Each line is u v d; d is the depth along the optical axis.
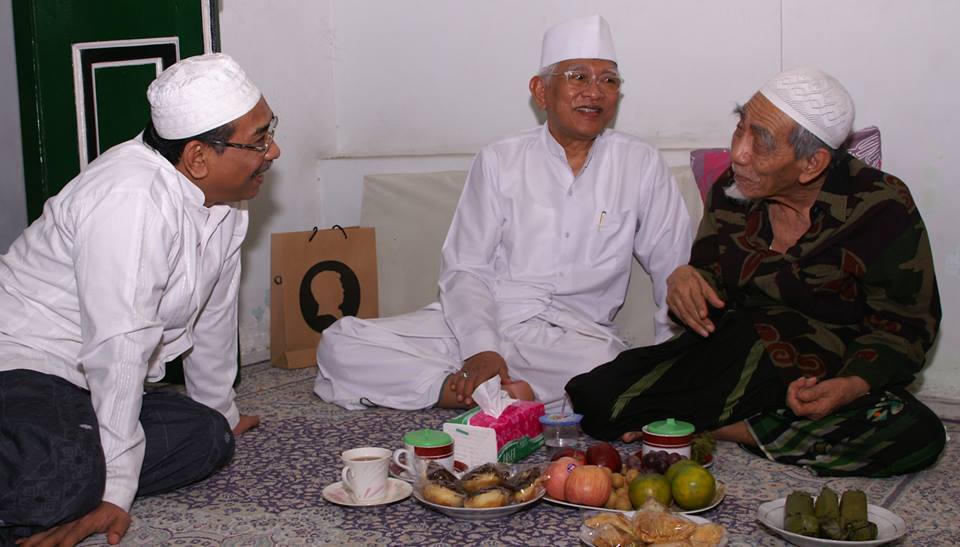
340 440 2.94
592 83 3.18
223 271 2.75
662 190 3.36
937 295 2.61
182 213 2.38
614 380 2.77
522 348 3.17
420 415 3.23
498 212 3.41
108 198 2.17
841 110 2.54
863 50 3.45
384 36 4.59
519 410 2.70
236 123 2.38
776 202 2.77
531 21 4.18
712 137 3.82
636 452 2.53
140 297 2.16
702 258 2.93
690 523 1.94
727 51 3.74
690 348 2.79
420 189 4.31
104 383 2.12
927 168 3.37
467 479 2.26
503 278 3.39
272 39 4.36
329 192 4.70
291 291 4.10
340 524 2.21
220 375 2.84
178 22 3.60
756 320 2.73
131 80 3.67
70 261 2.25
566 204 3.33
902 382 2.59
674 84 3.88
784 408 2.63
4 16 3.83
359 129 4.74
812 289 2.66
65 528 2.02
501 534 2.13
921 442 2.47
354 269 4.29
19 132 3.91
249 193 2.55
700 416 2.69
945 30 3.29
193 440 2.41
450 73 4.44
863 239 2.60
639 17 3.92
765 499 2.35
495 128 4.36
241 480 2.55
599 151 3.37
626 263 3.38
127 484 2.13
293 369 4.11
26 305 2.27
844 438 2.52
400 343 3.33
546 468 2.36
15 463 1.95
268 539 2.12
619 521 1.97
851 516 2.01
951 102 3.30
